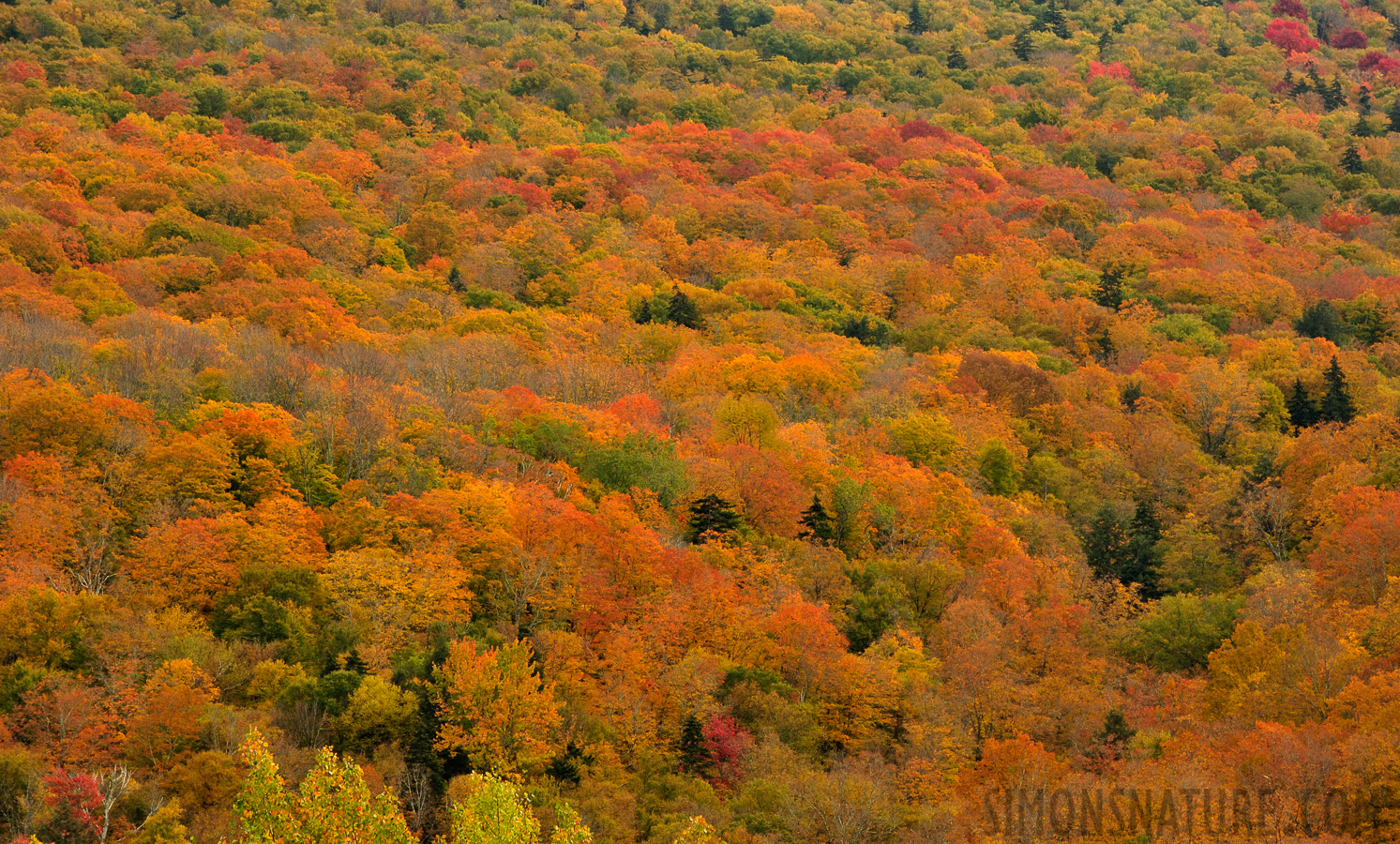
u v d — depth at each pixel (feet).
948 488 325.01
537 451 306.35
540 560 242.78
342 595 226.58
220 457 257.96
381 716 190.08
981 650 232.94
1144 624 272.10
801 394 392.68
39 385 275.59
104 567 228.43
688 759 202.28
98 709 181.78
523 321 419.95
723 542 274.36
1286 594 268.41
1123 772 191.21
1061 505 363.56
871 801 183.83
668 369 401.70
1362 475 335.06
